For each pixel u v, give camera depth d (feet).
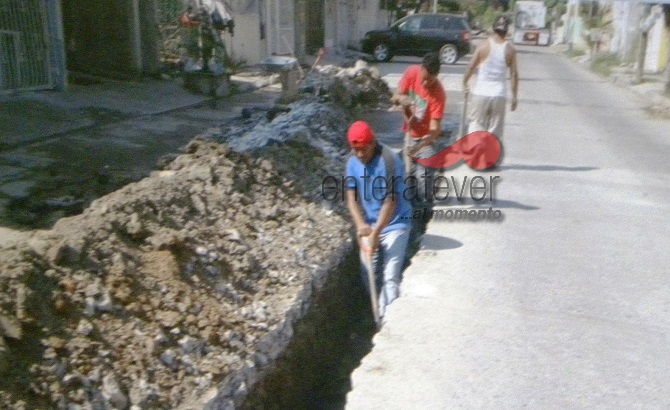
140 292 13.83
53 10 41.34
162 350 12.93
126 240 15.02
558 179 27.73
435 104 21.06
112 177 25.64
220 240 17.25
